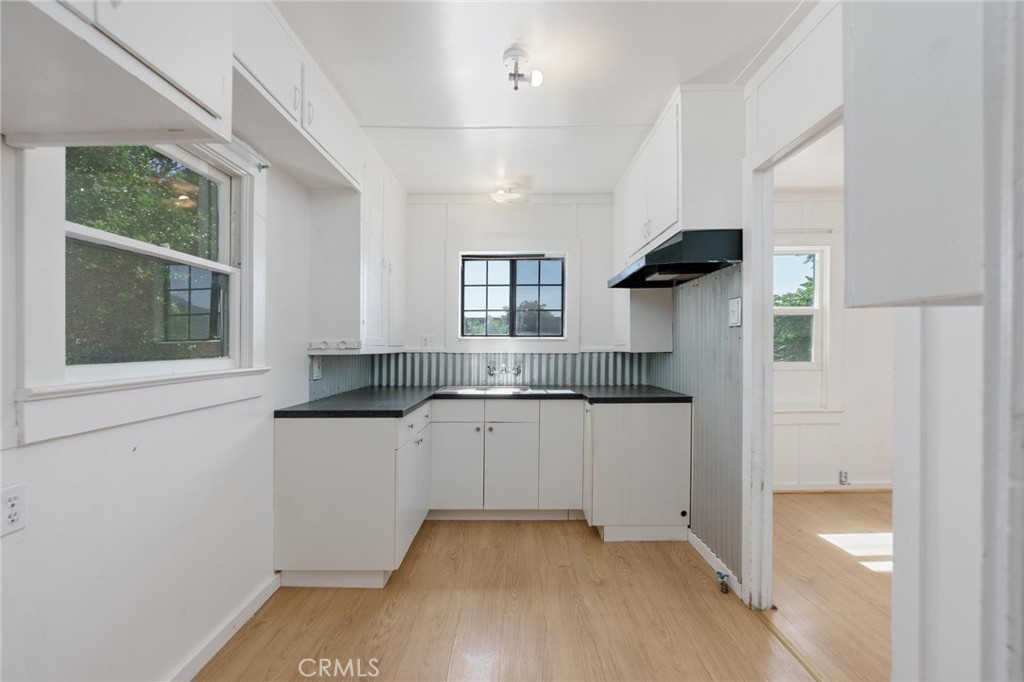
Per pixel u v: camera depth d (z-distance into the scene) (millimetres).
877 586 2266
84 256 1275
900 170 388
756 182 2115
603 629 1909
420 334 3629
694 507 2756
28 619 1083
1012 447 255
